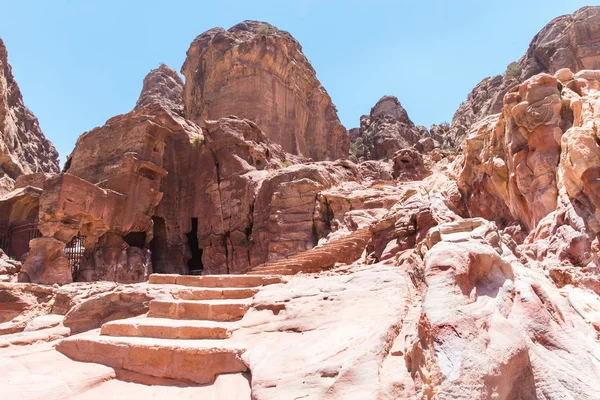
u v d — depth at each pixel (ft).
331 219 61.93
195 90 149.18
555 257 19.98
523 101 27.27
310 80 157.99
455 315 10.43
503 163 32.50
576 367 10.23
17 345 23.12
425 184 55.21
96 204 65.21
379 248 31.14
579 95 26.30
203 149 86.63
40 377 15.21
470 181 41.37
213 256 76.33
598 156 19.54
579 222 19.45
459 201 42.11
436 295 11.24
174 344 16.11
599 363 10.55
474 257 12.55
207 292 22.77
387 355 12.21
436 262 12.51
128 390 14.75
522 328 11.09
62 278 54.70
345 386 10.94
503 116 33.09
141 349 16.24
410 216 29.32
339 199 60.75
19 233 76.64
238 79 133.59
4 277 57.26
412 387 10.40
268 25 170.19
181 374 15.20
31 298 45.60
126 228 71.10
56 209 58.80
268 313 18.17
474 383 8.91
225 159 81.30
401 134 228.63
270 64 135.95
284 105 138.10
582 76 27.99
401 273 18.62
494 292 12.12
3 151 134.72
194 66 159.43
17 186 90.74
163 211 84.48
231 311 19.54
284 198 65.21
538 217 25.44
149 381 15.34
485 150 36.99
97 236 67.87
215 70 140.05
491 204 37.47
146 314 21.26
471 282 12.14
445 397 8.75
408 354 11.44
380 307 15.34
